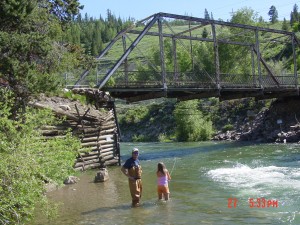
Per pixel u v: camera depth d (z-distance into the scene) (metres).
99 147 19.62
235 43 35.88
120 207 11.00
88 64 23.83
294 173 15.74
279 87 36.31
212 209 10.35
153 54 71.94
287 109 38.12
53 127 16.41
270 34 89.94
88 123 18.81
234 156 23.80
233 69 59.12
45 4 19.27
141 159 25.42
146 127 56.12
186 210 10.40
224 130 44.41
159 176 11.95
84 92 22.33
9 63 14.45
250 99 46.84
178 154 27.70
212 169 18.17
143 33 27.38
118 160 21.36
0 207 7.01
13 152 7.64
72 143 10.12
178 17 29.84
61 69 18.77
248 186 13.29
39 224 9.34
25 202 7.55
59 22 20.62
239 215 9.58
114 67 25.62
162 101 63.97
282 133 33.69
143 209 10.71
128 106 65.94
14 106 14.45
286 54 70.88
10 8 14.97
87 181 15.40
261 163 19.67
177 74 33.28
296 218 9.02
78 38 115.44
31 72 14.78
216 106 50.66
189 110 45.66
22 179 7.49
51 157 8.73
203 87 30.56
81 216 10.03
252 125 40.81
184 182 14.80
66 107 18.28
